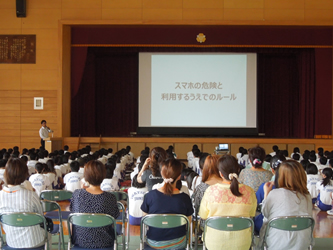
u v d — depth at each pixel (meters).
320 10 12.55
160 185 3.58
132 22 12.47
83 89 14.13
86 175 3.07
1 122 12.64
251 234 2.92
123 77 14.88
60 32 12.43
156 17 12.62
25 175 3.18
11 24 12.62
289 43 13.00
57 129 12.57
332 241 4.45
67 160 7.23
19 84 12.64
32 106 12.63
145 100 13.53
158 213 2.98
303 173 3.04
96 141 12.30
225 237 2.84
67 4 12.64
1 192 3.12
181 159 12.41
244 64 13.45
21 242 3.06
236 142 12.33
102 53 14.43
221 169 3.01
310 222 2.91
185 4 12.62
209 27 12.93
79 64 13.10
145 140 12.44
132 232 4.67
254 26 12.66
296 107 14.67
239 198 2.90
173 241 2.98
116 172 6.46
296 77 14.70
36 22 12.64
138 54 13.52
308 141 12.28
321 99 13.22
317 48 13.08
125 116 14.89
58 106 12.48
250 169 4.41
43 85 12.64
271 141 12.30
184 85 13.49
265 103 14.84
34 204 3.14
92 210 3.02
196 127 13.51
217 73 13.47
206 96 13.46
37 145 12.62
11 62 12.63
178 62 13.48
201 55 13.47
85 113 14.21
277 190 3.06
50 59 12.64
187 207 3.02
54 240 4.39
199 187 3.53
